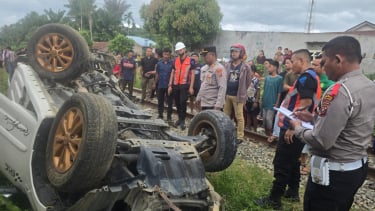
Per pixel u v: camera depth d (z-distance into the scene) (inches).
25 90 197.3
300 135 139.9
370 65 1154.0
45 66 213.2
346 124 129.0
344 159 131.0
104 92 211.2
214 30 1571.1
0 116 199.6
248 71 349.7
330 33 1277.1
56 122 160.9
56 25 213.3
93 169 142.2
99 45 2032.5
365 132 130.3
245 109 434.3
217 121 186.1
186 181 153.3
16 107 191.0
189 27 1576.0
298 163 228.5
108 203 149.9
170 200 145.5
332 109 125.7
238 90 350.0
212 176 236.1
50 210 161.5
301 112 161.8
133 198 146.9
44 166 172.1
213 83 329.1
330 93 127.3
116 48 1708.9
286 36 1380.4
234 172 249.0
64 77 211.8
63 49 213.3
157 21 1688.0
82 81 217.2
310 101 192.4
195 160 161.6
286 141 207.5
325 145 127.6
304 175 294.4
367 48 1168.2
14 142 184.5
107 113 145.2
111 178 155.9
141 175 146.8
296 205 227.8
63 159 154.9
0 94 203.9
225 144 182.4
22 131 181.0
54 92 208.1
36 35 215.5
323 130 127.0
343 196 133.5
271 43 1416.1
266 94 387.5
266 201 220.2
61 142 157.0
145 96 592.1
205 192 155.9
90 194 143.5
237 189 227.8
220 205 156.6
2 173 214.8
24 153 176.1
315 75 196.4
